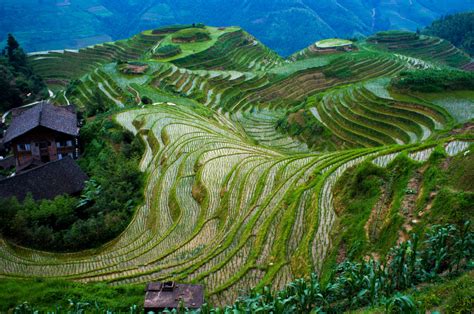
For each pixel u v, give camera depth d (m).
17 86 82.50
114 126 51.59
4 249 27.77
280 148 56.66
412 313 11.31
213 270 21.67
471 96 53.72
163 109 58.72
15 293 20.06
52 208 31.34
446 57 117.19
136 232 31.02
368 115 54.88
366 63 97.94
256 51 119.88
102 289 20.64
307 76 91.50
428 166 22.41
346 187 25.61
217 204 31.23
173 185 36.00
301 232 23.52
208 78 86.06
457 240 15.21
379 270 14.82
